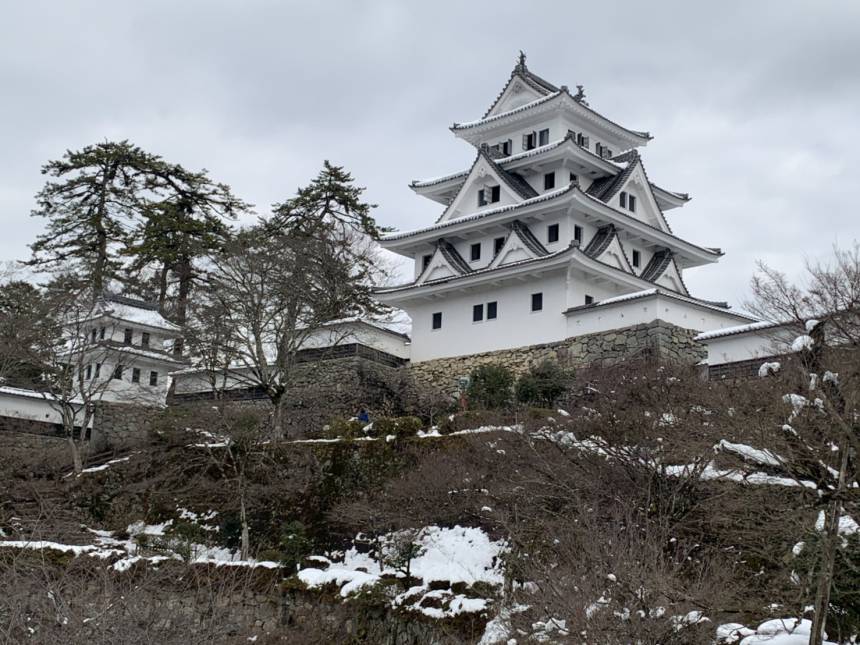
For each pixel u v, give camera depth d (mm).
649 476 22203
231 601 25531
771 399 20516
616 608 16328
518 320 44031
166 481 36625
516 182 49125
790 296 28156
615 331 39812
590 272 43031
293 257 42750
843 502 16766
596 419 26125
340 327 45625
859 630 17094
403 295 47438
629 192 50156
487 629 21328
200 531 33375
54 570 21938
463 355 45531
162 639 17469
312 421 40438
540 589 18109
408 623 23734
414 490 29250
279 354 40156
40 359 43938
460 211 50844
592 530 19234
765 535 19234
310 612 25516
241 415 37406
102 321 47250
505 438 28562
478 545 27484
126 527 35750
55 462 41812
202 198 60344
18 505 36344
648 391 26109
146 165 59531
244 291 43094
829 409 16688
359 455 33500
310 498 33469
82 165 58906
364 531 30750
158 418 39594
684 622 16094
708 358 33969
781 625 17203
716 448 21188
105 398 45375
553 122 51250
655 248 50188
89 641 16703
